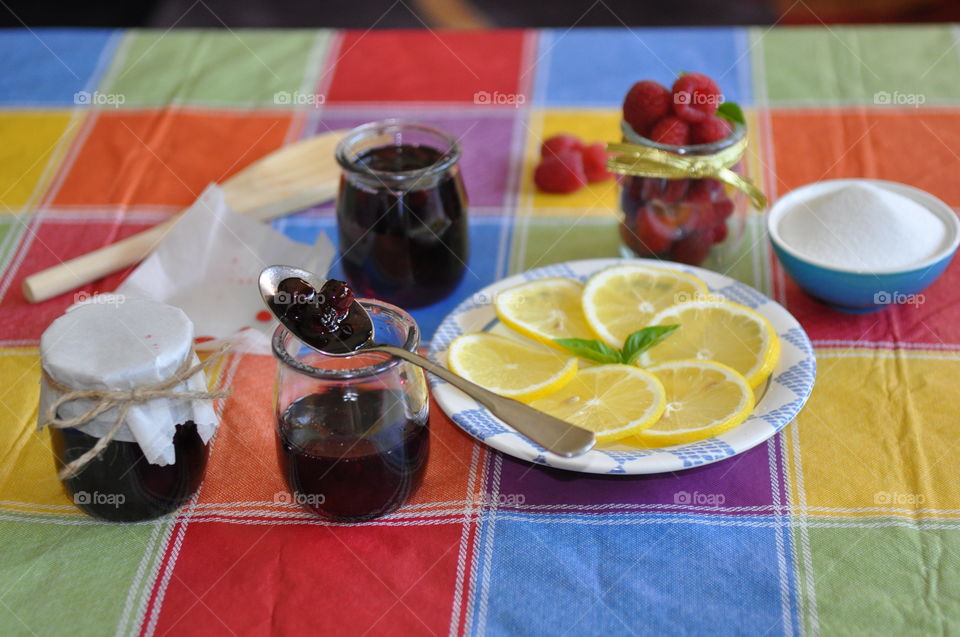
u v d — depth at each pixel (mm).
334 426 557
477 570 560
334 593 551
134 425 540
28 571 566
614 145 705
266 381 676
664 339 648
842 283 681
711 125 697
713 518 581
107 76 991
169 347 547
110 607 549
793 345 634
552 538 574
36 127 927
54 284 744
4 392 675
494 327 675
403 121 739
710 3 1767
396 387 555
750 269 758
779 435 624
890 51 971
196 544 577
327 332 585
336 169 847
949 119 882
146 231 797
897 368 663
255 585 556
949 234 703
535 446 566
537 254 780
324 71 990
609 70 974
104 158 889
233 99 957
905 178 824
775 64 965
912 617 529
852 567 552
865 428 626
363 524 584
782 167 846
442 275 718
